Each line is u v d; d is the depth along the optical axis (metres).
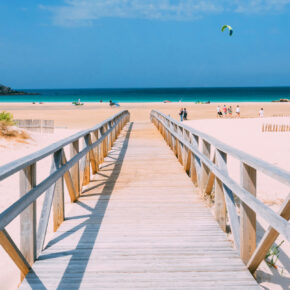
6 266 4.19
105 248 3.84
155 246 3.89
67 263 3.48
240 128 21.78
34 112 40.03
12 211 2.55
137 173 7.78
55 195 4.50
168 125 12.27
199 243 3.97
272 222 2.56
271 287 3.43
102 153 9.12
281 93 152.00
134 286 3.07
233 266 3.42
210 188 5.47
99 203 5.52
